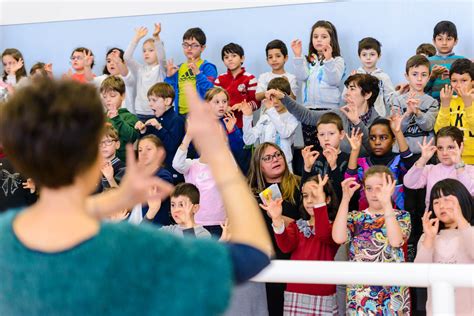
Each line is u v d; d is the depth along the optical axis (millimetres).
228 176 1011
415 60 4762
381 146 4473
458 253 3484
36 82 976
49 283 906
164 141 5000
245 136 4930
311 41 5152
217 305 931
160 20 5902
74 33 6090
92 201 1056
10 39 6168
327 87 5055
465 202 3602
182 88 5383
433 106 4715
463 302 3168
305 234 3859
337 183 4410
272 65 5312
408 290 3576
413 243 4215
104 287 908
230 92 5297
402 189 4305
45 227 944
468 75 4605
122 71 5570
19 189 4734
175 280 926
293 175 4391
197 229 3908
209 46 5805
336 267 1552
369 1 5441
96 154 971
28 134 928
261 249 986
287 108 4812
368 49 5074
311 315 3641
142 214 4246
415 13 5359
